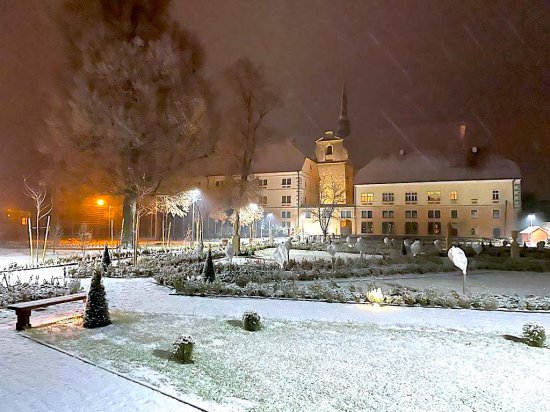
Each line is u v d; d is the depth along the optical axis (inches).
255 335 359.3
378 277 762.8
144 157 1051.3
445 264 924.6
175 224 2349.9
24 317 370.6
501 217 2363.4
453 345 333.4
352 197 2994.6
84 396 230.5
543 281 729.0
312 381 256.1
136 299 527.8
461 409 220.8
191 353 291.0
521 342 343.3
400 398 233.3
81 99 1025.5
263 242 1788.9
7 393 234.2
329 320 417.7
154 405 220.2
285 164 2726.4
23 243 1689.2
